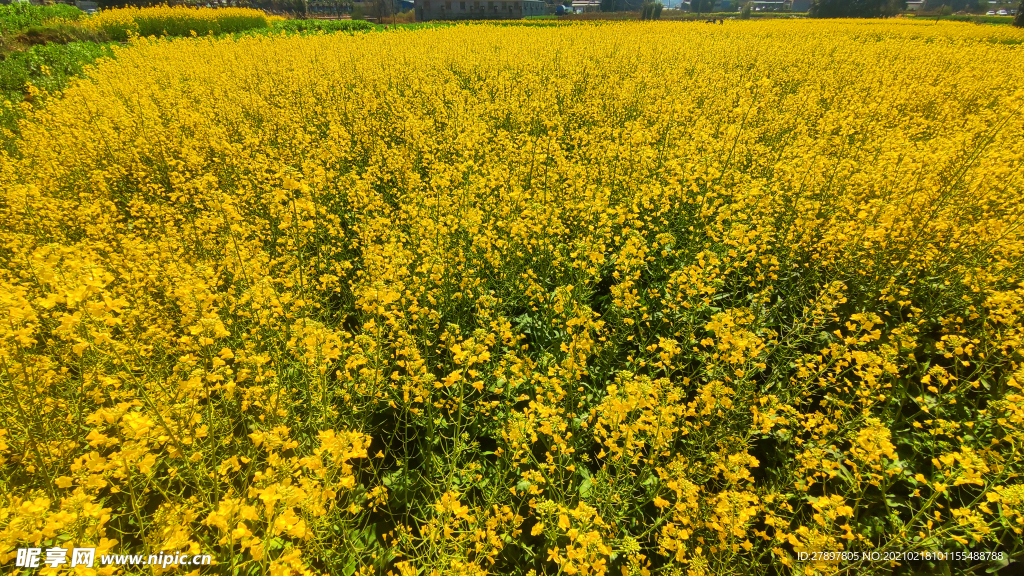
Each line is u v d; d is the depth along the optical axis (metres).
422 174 8.47
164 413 3.13
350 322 5.61
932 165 6.50
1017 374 3.36
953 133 8.70
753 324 4.71
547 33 25.97
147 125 9.12
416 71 14.84
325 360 3.71
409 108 10.97
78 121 8.87
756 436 3.96
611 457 3.19
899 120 9.59
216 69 14.30
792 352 4.59
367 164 8.93
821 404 3.91
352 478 2.77
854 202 6.39
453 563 2.59
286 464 2.76
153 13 27.42
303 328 3.79
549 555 2.74
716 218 5.94
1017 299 4.38
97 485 2.60
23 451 3.41
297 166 7.80
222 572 2.77
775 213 6.39
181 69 14.59
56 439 3.50
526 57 16.66
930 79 12.95
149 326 4.38
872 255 5.33
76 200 6.90
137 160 8.04
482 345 3.65
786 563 2.95
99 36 22.36
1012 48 19.00
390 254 4.69
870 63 15.65
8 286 4.02
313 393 3.77
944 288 5.07
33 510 2.32
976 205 5.91
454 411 4.16
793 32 26.52
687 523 2.97
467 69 15.43
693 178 6.50
